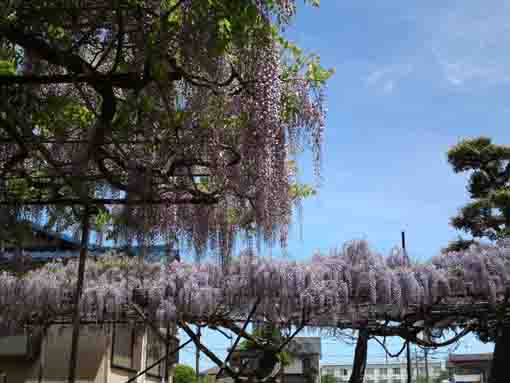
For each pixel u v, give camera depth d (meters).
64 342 12.08
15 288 9.49
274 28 4.14
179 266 9.28
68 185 4.71
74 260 9.73
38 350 12.11
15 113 4.11
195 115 4.51
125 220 5.19
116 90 5.11
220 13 3.80
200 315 9.25
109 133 4.39
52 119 4.84
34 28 4.07
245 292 9.06
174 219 5.50
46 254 9.71
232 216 5.37
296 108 4.65
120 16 4.01
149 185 4.79
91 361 12.05
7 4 3.88
